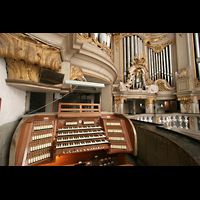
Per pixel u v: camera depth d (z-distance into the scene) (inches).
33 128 78.1
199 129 306.2
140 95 367.2
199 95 328.8
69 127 97.9
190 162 55.2
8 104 66.6
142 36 402.6
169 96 387.9
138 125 138.9
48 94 170.4
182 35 366.9
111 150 91.1
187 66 346.6
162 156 87.6
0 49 50.8
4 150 60.9
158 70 418.9
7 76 65.2
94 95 322.7
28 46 60.2
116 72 198.7
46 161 71.4
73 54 107.4
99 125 109.7
